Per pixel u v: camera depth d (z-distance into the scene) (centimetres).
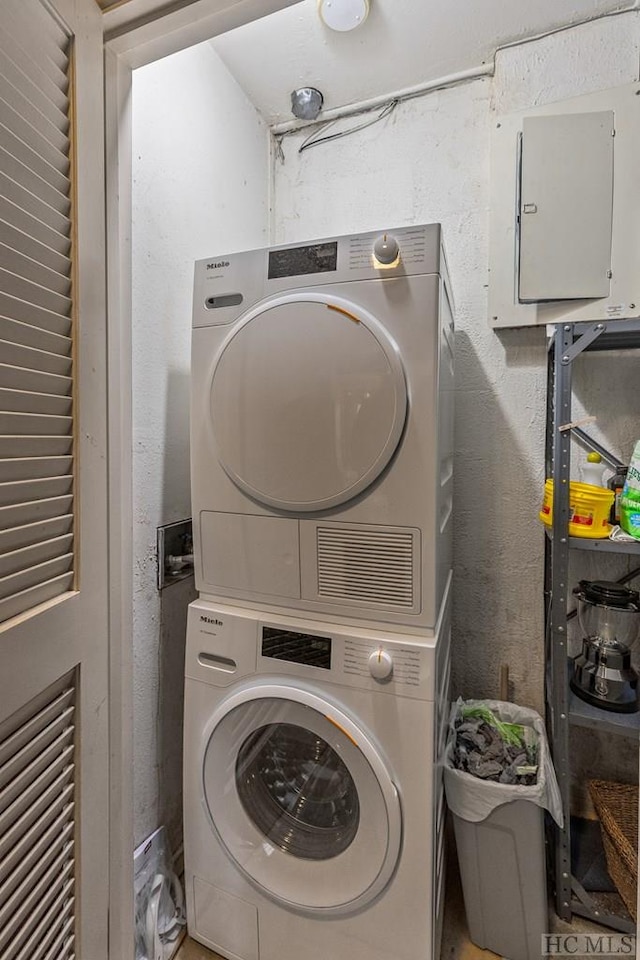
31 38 69
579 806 156
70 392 81
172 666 133
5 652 67
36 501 73
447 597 130
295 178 185
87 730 88
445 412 115
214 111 149
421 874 95
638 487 119
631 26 138
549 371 148
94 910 91
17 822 70
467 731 135
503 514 161
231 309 112
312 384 103
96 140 85
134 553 117
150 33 88
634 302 140
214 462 115
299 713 104
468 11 137
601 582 138
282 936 108
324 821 114
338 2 132
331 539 105
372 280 99
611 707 125
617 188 140
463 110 161
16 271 68
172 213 130
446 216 164
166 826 130
